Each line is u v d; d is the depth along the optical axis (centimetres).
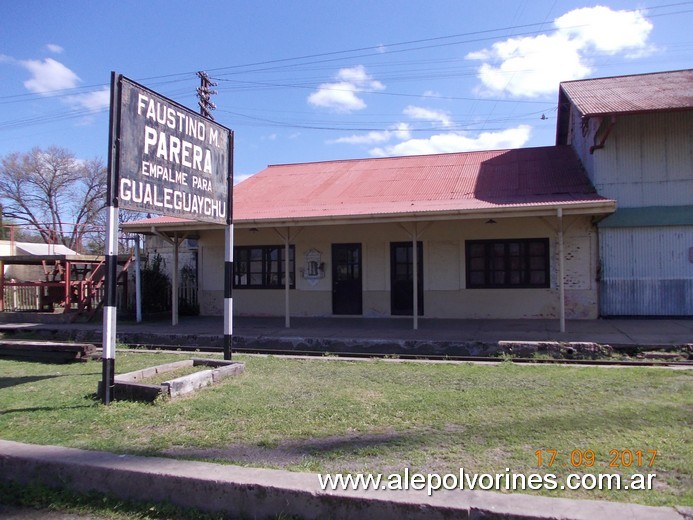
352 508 321
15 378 735
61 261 1642
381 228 1491
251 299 1605
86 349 878
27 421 505
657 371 721
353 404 551
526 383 645
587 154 1465
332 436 450
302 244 1560
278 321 1451
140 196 604
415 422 487
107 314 572
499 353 986
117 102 573
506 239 1392
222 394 596
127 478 367
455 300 1428
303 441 439
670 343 942
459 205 1235
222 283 1650
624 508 301
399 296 1477
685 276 1298
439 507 307
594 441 424
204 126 727
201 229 1375
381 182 1673
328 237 1536
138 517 344
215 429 471
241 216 1385
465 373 714
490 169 1645
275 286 1588
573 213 1111
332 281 1534
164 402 559
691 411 504
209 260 1664
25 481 395
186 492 352
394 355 990
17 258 1638
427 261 1451
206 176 730
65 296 1570
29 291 1802
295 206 1524
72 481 381
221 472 360
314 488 333
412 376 698
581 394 582
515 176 1542
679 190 1316
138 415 516
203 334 1203
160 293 1656
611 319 1323
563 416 495
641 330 1114
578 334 1075
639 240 1324
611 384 632
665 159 1325
